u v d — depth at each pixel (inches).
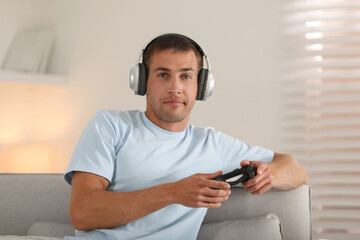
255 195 71.7
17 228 76.0
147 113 67.6
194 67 65.0
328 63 110.1
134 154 64.6
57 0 140.3
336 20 109.0
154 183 64.1
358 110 108.5
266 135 115.0
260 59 115.8
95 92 132.5
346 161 109.8
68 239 59.7
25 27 144.7
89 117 133.1
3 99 138.9
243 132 117.0
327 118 110.8
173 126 66.8
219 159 69.6
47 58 137.6
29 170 138.9
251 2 116.6
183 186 57.4
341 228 108.3
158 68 63.8
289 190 71.2
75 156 62.7
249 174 61.5
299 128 112.8
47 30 138.9
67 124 136.5
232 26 118.3
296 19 112.4
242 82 117.2
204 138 70.0
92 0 133.7
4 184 76.6
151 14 126.3
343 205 108.7
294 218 70.5
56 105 138.5
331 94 111.0
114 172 64.4
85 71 134.1
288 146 113.3
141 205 58.0
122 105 128.9
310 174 111.3
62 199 76.3
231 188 73.0
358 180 108.6
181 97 63.9
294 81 113.3
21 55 137.3
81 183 60.7
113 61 130.3
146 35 126.6
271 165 68.6
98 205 58.4
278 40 114.2
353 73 108.9
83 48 134.7
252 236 65.2
